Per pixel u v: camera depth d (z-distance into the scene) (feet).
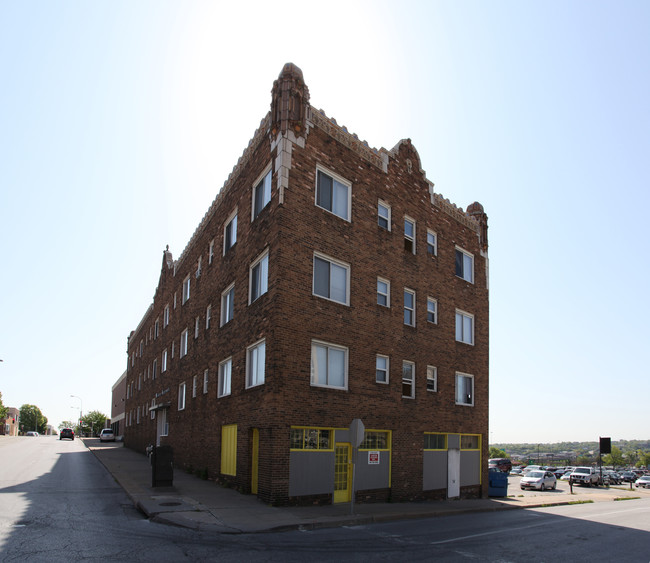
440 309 77.77
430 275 76.74
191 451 83.30
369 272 66.03
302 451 54.60
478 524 51.13
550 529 48.98
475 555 35.04
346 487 59.26
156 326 131.85
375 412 63.26
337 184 64.49
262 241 60.85
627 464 479.41
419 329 72.84
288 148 58.95
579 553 37.47
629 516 63.82
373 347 64.64
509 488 126.31
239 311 66.23
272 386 53.52
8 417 403.13
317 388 57.00
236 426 63.16
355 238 64.80
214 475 69.10
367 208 67.46
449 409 76.02
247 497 55.57
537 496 95.66
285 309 55.42
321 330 58.59
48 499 52.11
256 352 59.98
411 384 70.54
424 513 55.72
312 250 59.26
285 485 52.31
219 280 77.10
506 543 40.27
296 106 60.64
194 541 36.01
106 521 42.22
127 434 166.71
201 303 86.84
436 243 79.61
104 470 84.53
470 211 91.71
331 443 57.88
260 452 54.75
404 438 67.00
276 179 58.75
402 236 72.54
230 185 76.84
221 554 32.42
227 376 70.03
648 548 40.27
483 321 86.84
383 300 68.44
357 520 47.96
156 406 110.11
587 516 62.90
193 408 84.64
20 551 31.42
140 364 152.25
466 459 78.48
